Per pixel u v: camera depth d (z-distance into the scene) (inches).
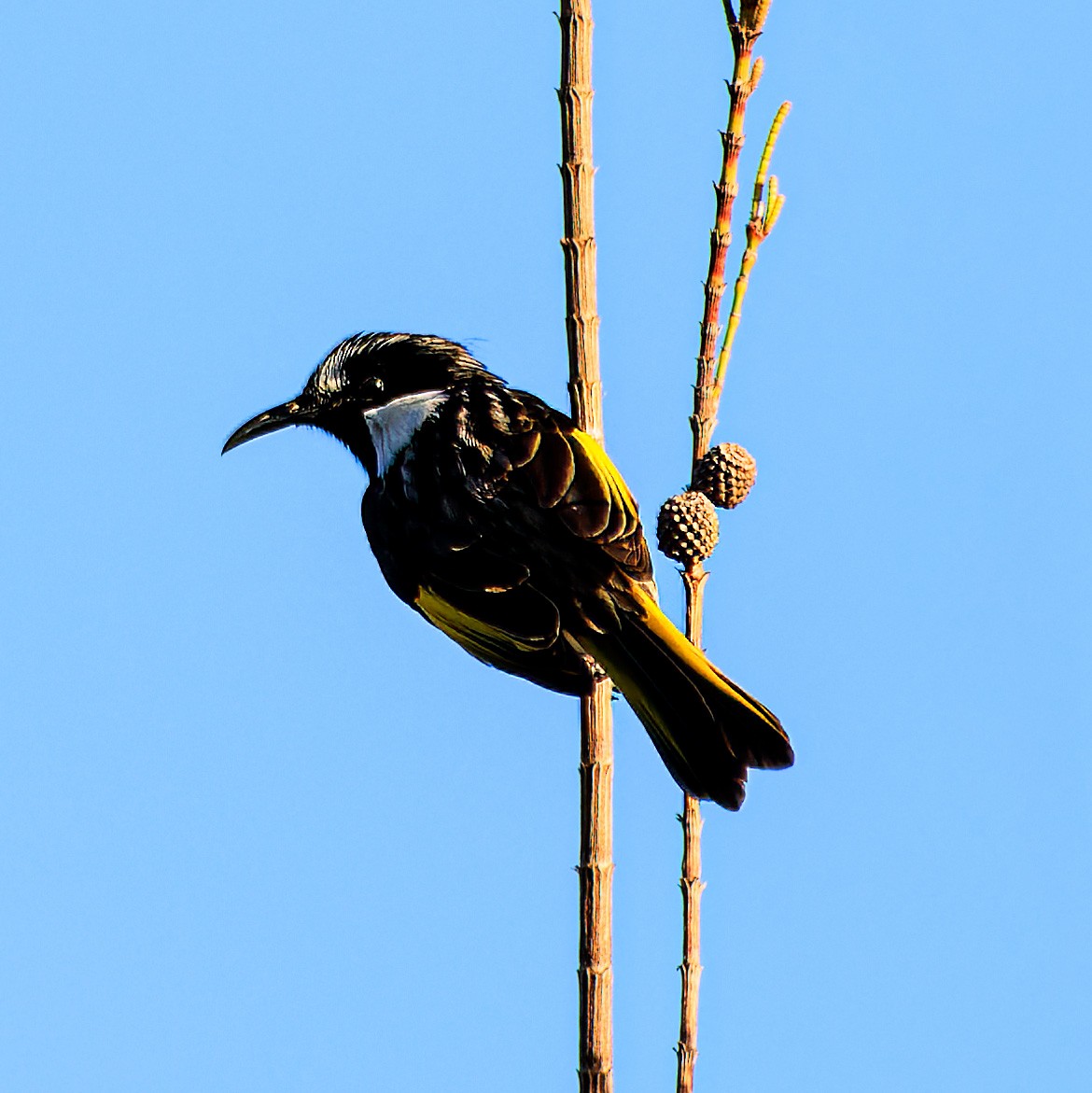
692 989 279.3
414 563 394.0
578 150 317.4
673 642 357.1
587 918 289.9
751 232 299.4
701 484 303.9
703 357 302.7
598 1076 285.1
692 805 283.0
